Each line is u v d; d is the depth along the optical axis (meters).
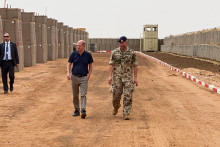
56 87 16.50
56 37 42.66
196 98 13.74
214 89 15.72
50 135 7.99
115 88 9.66
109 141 7.52
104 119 9.77
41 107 11.45
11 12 24.86
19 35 24.89
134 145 7.23
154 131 8.45
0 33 21.42
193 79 19.98
